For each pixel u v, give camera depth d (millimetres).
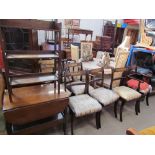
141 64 3307
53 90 1811
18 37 2354
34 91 1752
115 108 2352
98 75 2611
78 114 1733
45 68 2521
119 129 2082
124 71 2559
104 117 2371
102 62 3023
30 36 2383
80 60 3143
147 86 2586
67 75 1963
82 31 4133
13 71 2287
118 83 2611
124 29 4836
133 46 3102
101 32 5453
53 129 2012
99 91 2242
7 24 1218
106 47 4613
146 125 2225
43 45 3215
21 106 1424
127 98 2168
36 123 1683
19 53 1479
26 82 1500
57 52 1654
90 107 1816
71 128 1896
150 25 3281
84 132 1976
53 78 1657
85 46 3381
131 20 4293
